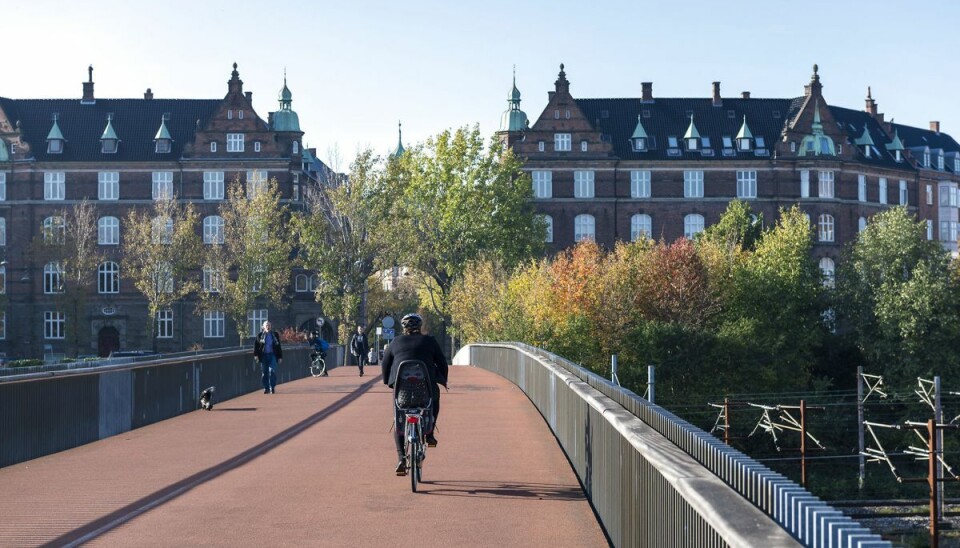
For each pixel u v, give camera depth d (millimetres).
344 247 76875
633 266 78125
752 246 87125
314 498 11477
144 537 9398
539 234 88438
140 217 90438
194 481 12789
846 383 78438
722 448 5875
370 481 12711
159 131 91938
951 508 40562
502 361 38250
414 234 81812
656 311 76875
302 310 92312
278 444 16797
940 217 111562
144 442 17453
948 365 72438
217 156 90688
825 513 3814
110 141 91938
